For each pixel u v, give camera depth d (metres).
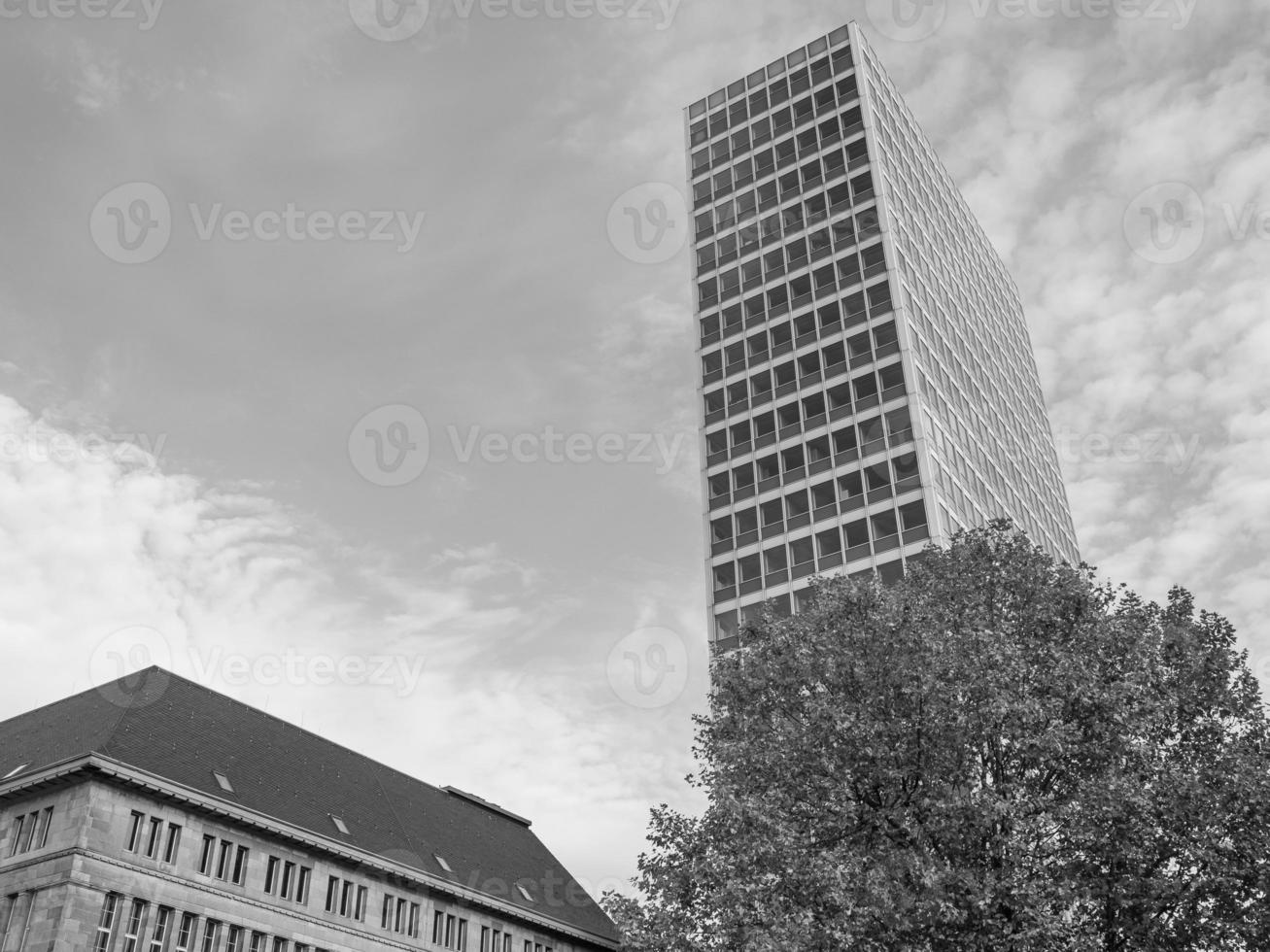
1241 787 28.00
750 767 31.95
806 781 30.97
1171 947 27.80
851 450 72.31
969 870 27.41
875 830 29.89
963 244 100.19
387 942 55.59
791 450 74.75
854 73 86.75
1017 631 32.12
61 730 53.19
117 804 46.12
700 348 83.12
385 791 65.62
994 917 27.34
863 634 32.00
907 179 88.38
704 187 90.31
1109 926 28.48
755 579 71.62
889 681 30.72
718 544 74.44
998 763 30.50
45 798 46.47
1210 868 27.78
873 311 76.44
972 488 78.12
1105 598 33.50
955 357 85.12
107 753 46.94
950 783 29.17
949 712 29.19
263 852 51.38
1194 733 31.06
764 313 81.31
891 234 78.62
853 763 30.39
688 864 31.39
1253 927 27.23
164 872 46.59
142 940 44.91
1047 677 30.16
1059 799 29.16
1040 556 34.06
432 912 59.16
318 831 54.66
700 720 35.25
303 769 60.03
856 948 27.55
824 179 83.94
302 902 52.41
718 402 79.88
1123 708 29.42
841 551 69.31
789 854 28.66
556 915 67.19
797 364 77.69
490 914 62.62
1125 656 31.00
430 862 60.94
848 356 75.81
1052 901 27.70
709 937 29.72
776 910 28.00
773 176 86.75
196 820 49.00
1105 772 28.80
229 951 48.34
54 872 43.69
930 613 32.09
